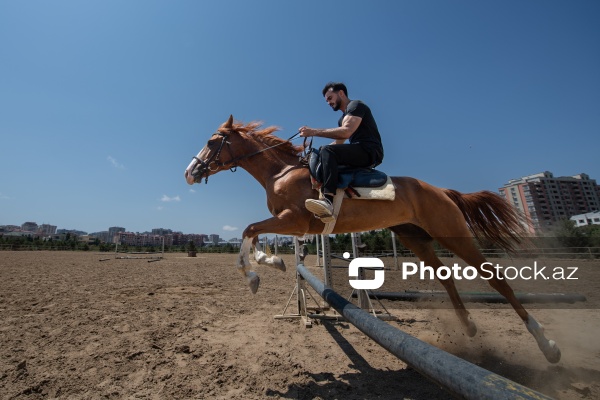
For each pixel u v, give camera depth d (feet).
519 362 10.19
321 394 8.24
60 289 26.16
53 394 8.15
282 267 8.87
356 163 9.77
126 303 20.57
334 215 9.07
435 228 10.59
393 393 8.32
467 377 3.71
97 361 10.39
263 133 11.48
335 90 10.98
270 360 10.58
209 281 34.06
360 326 7.18
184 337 13.10
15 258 72.59
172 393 8.23
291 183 9.77
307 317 16.16
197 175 10.99
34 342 12.25
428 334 13.47
